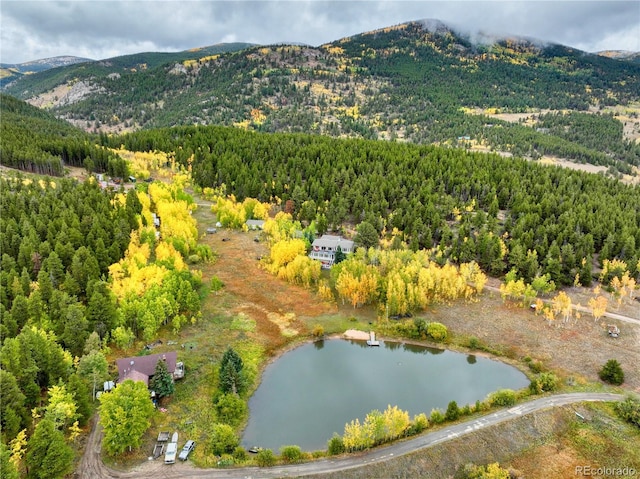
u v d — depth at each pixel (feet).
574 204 546.67
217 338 311.06
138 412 204.54
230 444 211.61
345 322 346.95
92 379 238.68
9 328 262.06
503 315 357.41
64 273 341.82
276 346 313.32
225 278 404.77
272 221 515.09
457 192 596.70
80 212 450.71
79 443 208.85
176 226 466.29
